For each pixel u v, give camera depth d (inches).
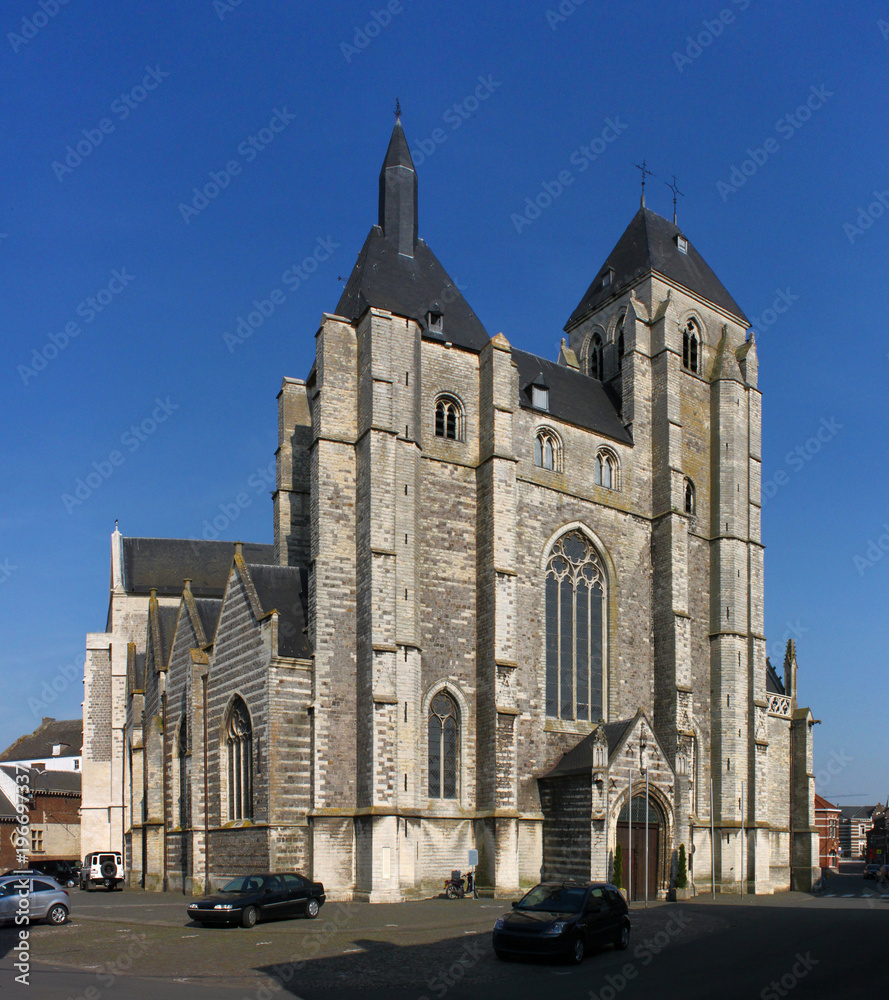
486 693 2133.4
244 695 2085.4
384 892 1884.8
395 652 2012.8
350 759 1996.8
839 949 1250.0
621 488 2591.0
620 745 2132.1
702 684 2669.8
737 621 2709.2
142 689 3019.2
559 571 2410.2
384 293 2335.1
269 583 2177.7
